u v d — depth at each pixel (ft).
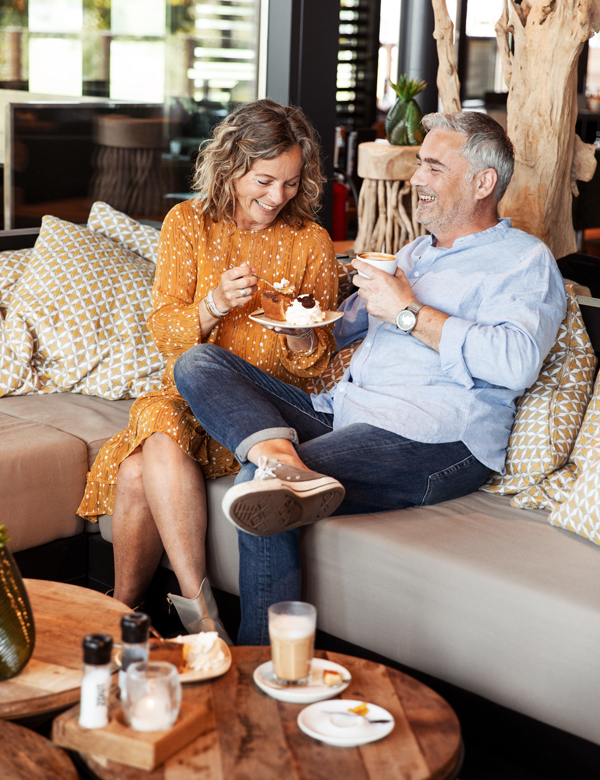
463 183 6.57
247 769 3.52
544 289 6.32
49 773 3.59
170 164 12.33
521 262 6.44
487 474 6.51
